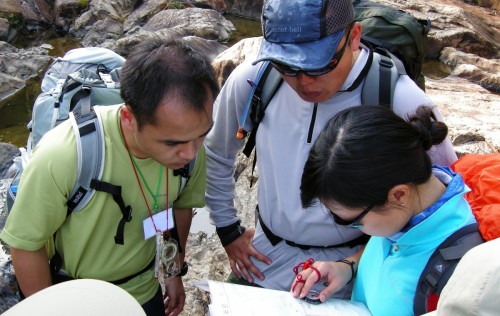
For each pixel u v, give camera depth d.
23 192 1.42
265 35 1.47
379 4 1.96
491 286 0.76
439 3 8.84
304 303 1.45
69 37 9.02
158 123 1.27
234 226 1.94
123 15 9.26
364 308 1.45
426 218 1.21
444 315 0.83
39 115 1.71
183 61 1.26
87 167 1.41
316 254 1.75
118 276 1.64
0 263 2.91
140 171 1.49
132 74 1.27
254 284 1.89
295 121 1.64
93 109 1.49
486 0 9.81
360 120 1.16
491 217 1.15
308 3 1.38
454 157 1.61
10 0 8.94
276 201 1.72
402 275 1.26
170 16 8.87
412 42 1.79
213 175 1.92
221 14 9.80
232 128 1.82
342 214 1.21
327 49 1.40
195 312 2.42
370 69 1.58
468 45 7.89
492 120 3.95
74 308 1.04
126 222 1.56
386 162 1.12
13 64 7.05
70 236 1.52
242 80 1.71
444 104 4.34
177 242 1.78
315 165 1.18
